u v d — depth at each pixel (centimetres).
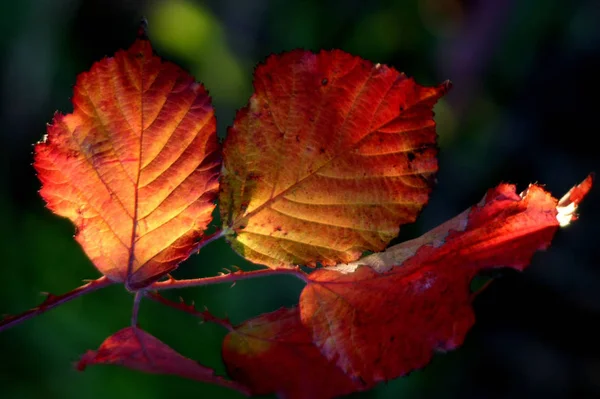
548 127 316
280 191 56
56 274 219
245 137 56
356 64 55
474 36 384
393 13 407
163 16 403
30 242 228
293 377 56
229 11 438
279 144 56
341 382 56
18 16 279
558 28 347
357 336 56
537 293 259
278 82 56
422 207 56
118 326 207
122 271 56
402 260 56
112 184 55
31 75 284
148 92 55
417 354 55
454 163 344
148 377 199
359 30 404
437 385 243
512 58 363
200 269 237
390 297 56
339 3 404
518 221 56
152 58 55
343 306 56
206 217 56
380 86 56
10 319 55
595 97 305
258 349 56
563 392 244
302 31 407
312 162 56
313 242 56
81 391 192
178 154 55
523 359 251
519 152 319
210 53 424
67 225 241
